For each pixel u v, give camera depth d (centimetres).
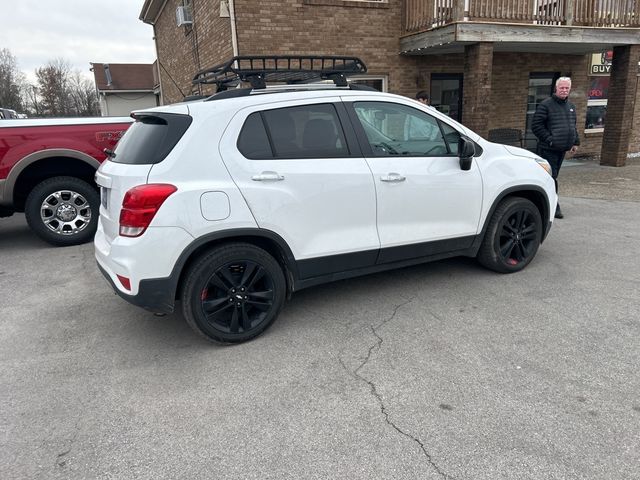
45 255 586
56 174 614
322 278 372
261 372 309
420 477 216
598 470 216
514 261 468
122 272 310
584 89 1246
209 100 333
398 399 274
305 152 350
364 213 372
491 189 433
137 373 313
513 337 341
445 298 413
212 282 328
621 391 273
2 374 316
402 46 1011
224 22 918
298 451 236
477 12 884
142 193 300
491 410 261
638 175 1035
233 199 321
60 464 232
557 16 954
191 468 227
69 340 364
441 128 414
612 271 464
